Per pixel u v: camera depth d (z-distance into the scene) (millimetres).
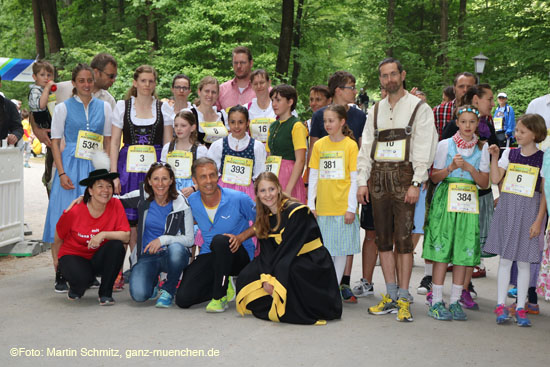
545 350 4051
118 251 4953
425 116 4809
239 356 3787
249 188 5625
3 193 6766
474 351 3986
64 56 20531
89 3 26375
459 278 4859
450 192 4836
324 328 4469
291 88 5609
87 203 5160
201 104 6250
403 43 27750
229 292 5207
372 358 3795
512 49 22359
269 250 4742
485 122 5465
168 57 20688
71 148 5812
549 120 5688
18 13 29281
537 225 4656
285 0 19891
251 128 6078
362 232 9219
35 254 7078
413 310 5070
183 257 5047
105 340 4062
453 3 30672
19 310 4766
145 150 5730
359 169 5023
